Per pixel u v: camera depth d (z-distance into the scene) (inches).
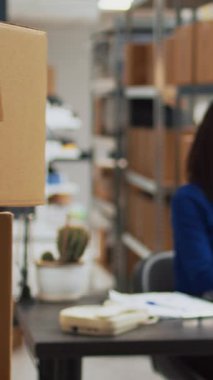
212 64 166.2
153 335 76.3
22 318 86.6
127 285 248.1
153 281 110.8
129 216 246.8
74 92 425.1
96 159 310.5
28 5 374.9
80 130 420.8
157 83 207.3
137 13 256.8
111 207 282.2
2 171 46.9
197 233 110.8
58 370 87.2
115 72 261.0
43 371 87.5
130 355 73.9
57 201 232.5
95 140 306.2
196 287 108.3
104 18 319.0
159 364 104.7
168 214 198.5
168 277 113.1
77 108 424.5
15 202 47.7
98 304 95.7
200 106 211.8
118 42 260.5
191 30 168.4
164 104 203.6
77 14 387.9
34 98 48.6
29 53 48.2
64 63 423.2
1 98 46.8
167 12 228.4
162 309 88.7
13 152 47.4
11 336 49.0
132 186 242.8
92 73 315.3
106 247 302.2
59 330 79.0
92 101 318.7
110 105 279.0
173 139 199.8
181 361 102.6
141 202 224.7
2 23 47.3
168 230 198.1
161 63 207.0
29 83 48.2
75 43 423.2
